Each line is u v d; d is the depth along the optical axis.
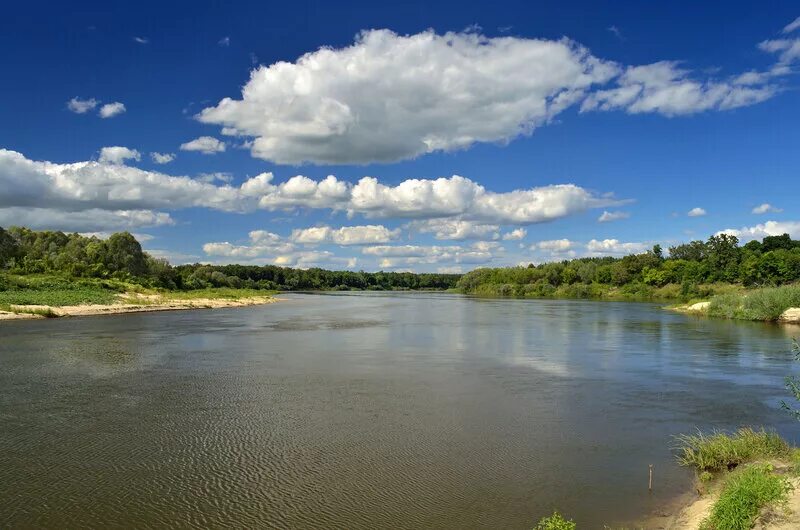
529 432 18.19
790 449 15.33
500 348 38.19
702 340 43.22
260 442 16.88
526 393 23.86
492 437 17.61
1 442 16.72
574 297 140.25
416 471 14.67
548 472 14.71
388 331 50.03
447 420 19.48
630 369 29.91
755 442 15.52
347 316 69.81
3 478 14.04
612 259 189.88
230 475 14.30
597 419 19.83
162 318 61.97
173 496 13.03
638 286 131.75
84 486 13.58
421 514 12.23
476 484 13.88
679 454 16.20
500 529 11.59
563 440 17.41
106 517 12.02
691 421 19.70
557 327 54.56
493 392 23.98
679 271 134.62
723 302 70.19
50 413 19.94
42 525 11.65
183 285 121.12
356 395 23.16
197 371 28.28
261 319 62.88
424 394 23.47
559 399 22.80
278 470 14.65
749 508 10.50
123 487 13.52
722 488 12.95
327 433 17.81
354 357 33.47
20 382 25.19
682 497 13.20
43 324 51.72
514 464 15.27
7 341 38.94
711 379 27.19
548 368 30.03
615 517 12.16
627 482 14.09
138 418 19.36
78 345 37.28
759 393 24.17
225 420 19.19
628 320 63.06
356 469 14.77
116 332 45.66
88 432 17.73
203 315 68.19
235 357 33.00
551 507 12.64
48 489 13.39
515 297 145.75
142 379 26.09
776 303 60.25
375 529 11.55
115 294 82.50
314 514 12.20
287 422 19.00
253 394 23.17
